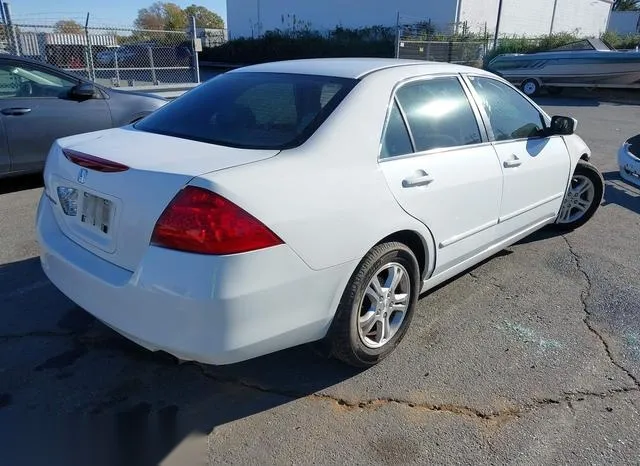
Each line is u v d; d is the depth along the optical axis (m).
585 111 14.94
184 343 2.15
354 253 2.52
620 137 10.69
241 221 2.12
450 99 3.33
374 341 2.88
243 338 2.20
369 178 2.63
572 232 5.12
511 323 3.40
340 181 2.50
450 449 2.35
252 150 2.51
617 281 4.04
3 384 2.72
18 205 5.53
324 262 2.40
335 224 2.42
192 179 2.15
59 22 11.55
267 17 35.44
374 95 2.83
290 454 2.32
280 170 2.35
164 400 2.64
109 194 2.35
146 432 2.44
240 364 2.93
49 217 2.87
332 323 2.61
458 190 3.16
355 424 2.50
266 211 2.20
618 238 4.99
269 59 31.64
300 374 2.86
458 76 3.46
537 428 2.48
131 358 2.96
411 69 3.16
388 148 2.81
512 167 3.68
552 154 4.19
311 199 2.36
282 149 2.50
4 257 4.20
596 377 2.87
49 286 3.73
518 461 2.28
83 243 2.56
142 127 3.07
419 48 21.70
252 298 2.18
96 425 2.47
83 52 11.94
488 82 3.75
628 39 26.28
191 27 13.33
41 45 11.41
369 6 30.03
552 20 32.81
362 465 2.26
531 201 4.03
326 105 2.72
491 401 2.66
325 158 2.52
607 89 19.34
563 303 3.68
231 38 37.94
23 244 4.47
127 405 2.60
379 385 2.78
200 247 2.09
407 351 3.08
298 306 2.36
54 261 2.67
